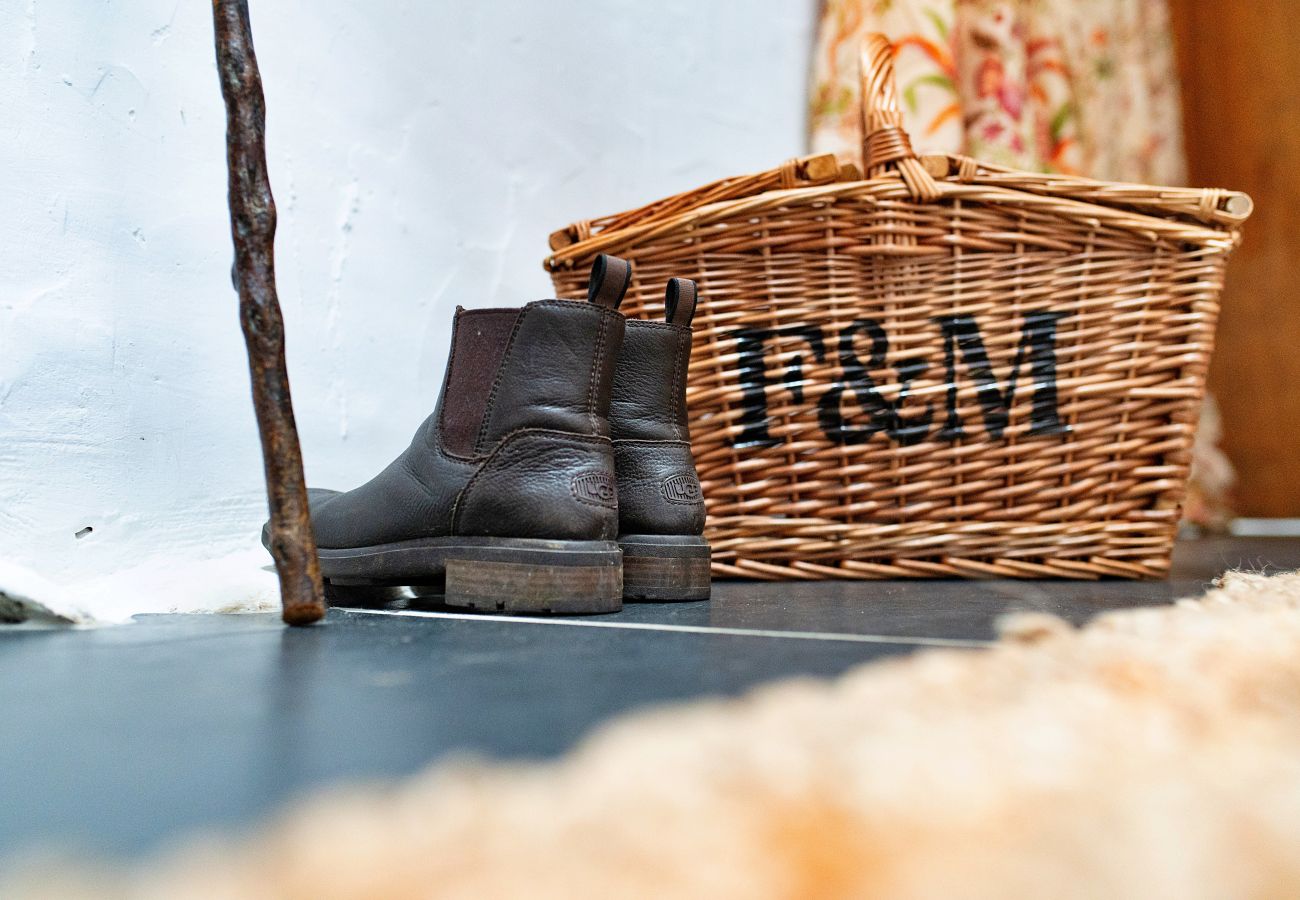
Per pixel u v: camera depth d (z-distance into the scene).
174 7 1.21
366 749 0.44
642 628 0.82
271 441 0.83
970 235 1.33
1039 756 0.37
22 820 0.35
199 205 1.23
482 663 0.65
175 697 0.55
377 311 1.46
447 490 0.96
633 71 1.82
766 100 2.02
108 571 1.12
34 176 1.08
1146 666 0.52
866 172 1.36
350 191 1.42
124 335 1.15
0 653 0.70
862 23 1.89
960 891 0.26
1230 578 1.01
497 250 1.63
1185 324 1.34
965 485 1.34
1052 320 1.34
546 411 0.95
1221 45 2.67
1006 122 1.98
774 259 1.34
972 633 0.77
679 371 1.12
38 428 1.07
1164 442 1.34
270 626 0.85
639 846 0.28
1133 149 2.31
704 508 1.12
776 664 0.63
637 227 1.33
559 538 0.93
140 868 0.30
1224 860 0.27
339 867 0.28
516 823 0.31
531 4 1.67
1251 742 0.40
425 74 1.52
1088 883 0.26
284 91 1.34
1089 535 1.34
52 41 1.09
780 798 0.32
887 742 0.39
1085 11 2.28
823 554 1.35
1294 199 2.57
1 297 1.04
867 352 1.34
